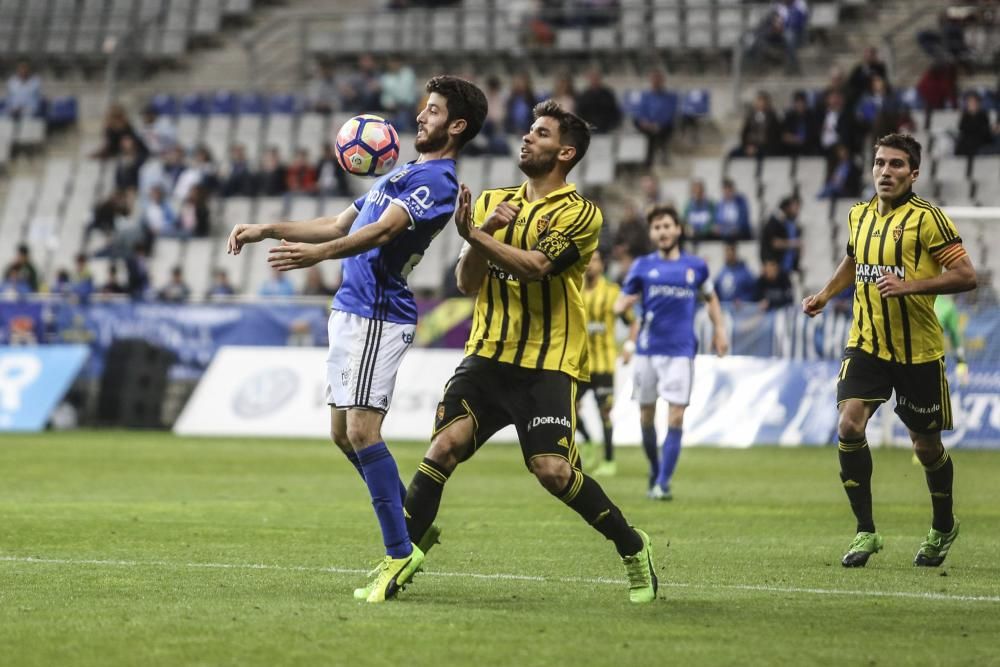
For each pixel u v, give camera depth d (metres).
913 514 38.19
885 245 26.45
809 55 96.69
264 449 64.81
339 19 107.12
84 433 76.12
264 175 92.38
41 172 106.12
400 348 22.06
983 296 69.75
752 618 20.09
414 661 16.58
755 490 46.25
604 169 90.38
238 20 114.25
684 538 31.64
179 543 29.30
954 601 21.95
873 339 26.83
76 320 80.31
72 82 114.12
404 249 21.84
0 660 16.50
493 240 20.53
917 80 93.19
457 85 22.17
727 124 93.62
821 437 70.31
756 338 72.06
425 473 21.91
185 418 76.62
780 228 75.25
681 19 100.12
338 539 30.27
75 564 25.56
